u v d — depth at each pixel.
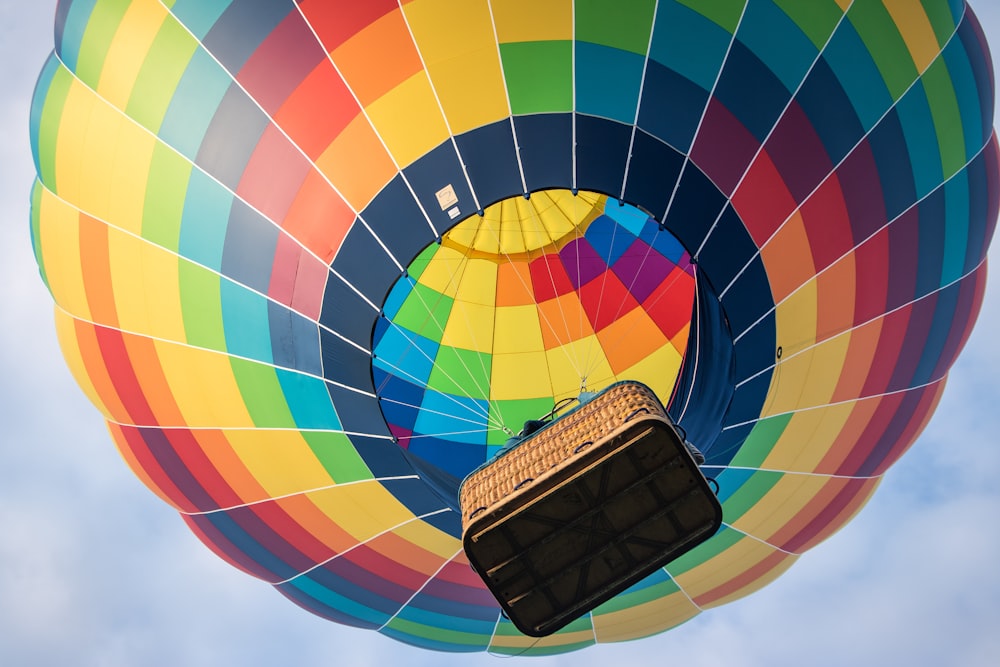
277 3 10.55
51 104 11.71
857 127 10.76
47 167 11.89
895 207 11.12
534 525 8.07
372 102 10.35
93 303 11.91
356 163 10.40
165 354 11.73
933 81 11.12
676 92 10.29
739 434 11.71
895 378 12.20
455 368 14.89
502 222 14.80
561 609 8.62
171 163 10.96
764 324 10.99
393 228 10.44
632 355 14.91
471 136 10.28
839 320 11.34
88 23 11.29
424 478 11.91
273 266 10.76
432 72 10.29
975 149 11.59
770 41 10.40
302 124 10.48
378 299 10.62
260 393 11.43
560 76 10.23
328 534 12.36
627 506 8.05
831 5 10.50
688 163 10.40
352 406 11.16
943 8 11.16
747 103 10.41
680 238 10.61
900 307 11.64
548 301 15.24
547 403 14.80
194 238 11.02
